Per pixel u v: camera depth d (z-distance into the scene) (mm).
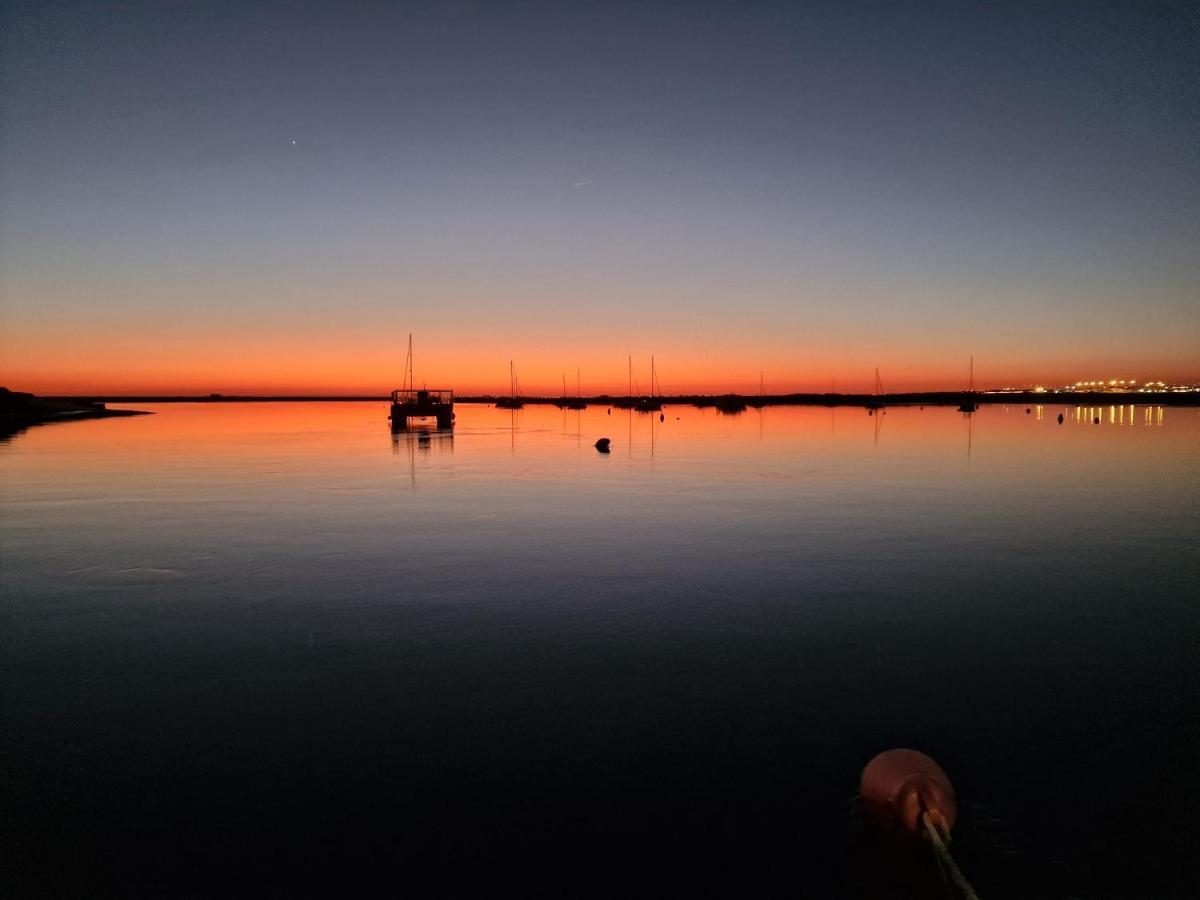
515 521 18328
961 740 6957
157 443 45969
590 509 20219
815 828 5641
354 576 12891
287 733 7086
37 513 19656
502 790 6125
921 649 9297
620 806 5906
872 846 5418
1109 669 8648
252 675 8492
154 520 18531
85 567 13617
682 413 117250
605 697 7875
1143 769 6445
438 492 23797
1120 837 5543
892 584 12305
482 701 7777
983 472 29250
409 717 7422
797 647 9352
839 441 47594
